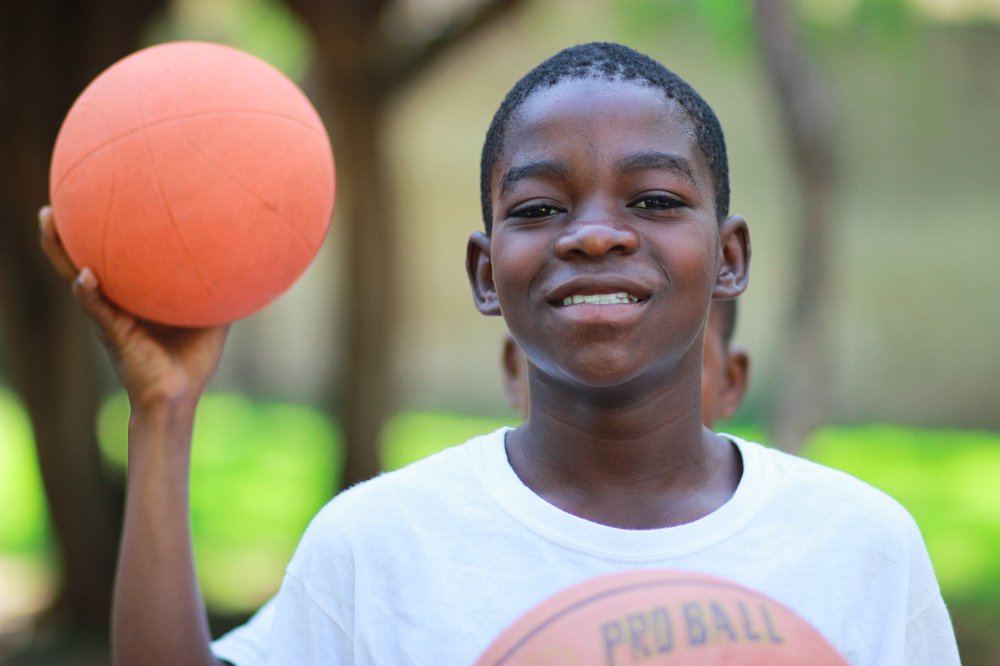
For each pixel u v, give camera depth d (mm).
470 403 20781
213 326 3119
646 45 17984
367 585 2707
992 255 18844
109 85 3092
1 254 10922
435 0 13359
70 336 11352
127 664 2842
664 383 2732
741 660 2104
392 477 2879
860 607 2686
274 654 2801
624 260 2551
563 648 2143
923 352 19172
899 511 2834
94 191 2984
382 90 11641
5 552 14648
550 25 18203
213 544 14516
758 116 18812
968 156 18688
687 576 2242
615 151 2598
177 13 12672
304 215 3115
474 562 2664
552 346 2580
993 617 11414
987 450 17984
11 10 10383
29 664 10641
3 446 20562
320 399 22203
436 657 2578
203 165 2984
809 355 8781
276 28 14570
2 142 10633
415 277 19969
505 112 2799
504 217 2689
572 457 2773
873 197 18984
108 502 11961
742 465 2881
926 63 18172
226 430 21031
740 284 2938
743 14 10570
